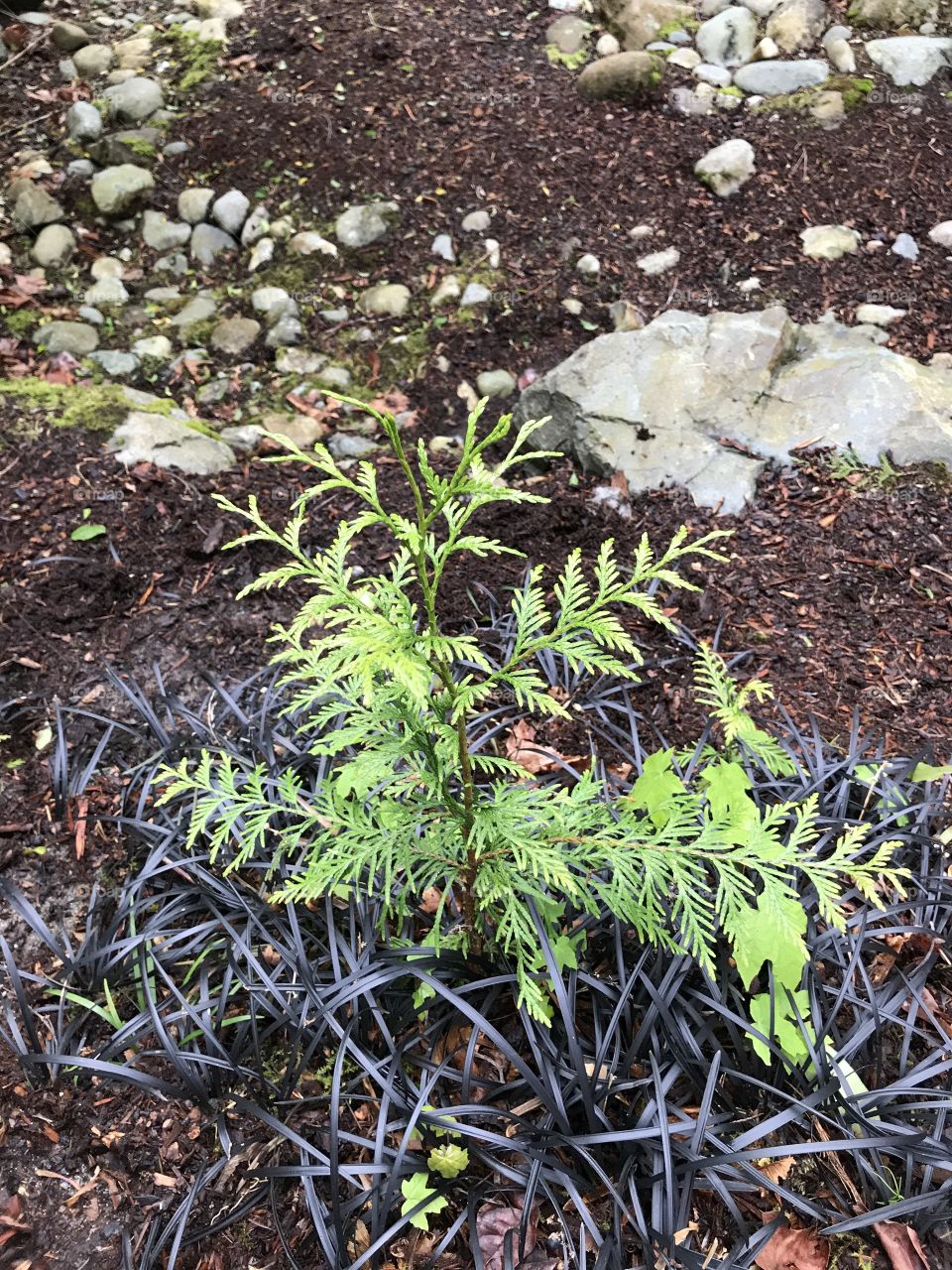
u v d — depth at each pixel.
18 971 0.63
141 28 1.69
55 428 1.07
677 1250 0.51
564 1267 0.51
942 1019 0.63
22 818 0.74
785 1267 0.52
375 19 1.68
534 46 1.67
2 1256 0.54
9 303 1.27
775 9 1.62
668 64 1.58
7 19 1.67
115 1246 0.54
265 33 1.66
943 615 0.90
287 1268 0.53
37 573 0.92
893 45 1.55
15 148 1.48
